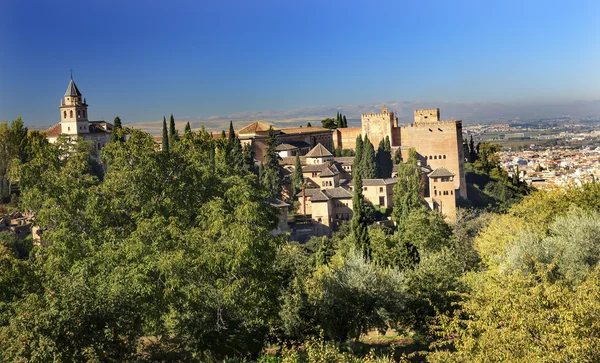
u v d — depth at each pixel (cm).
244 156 16300
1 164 13038
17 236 10906
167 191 4866
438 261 5347
